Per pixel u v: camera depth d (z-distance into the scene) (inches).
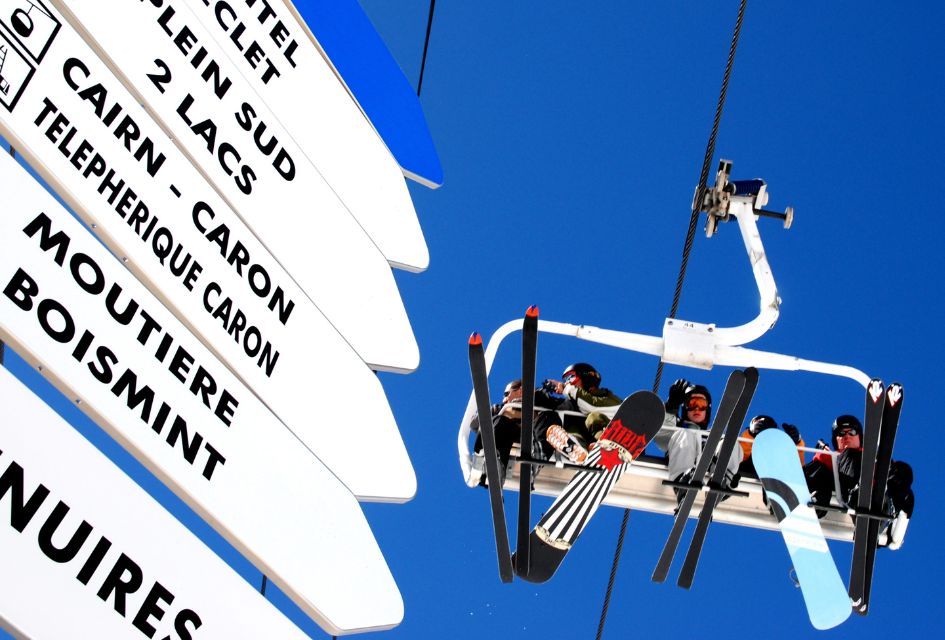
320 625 178.1
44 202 148.6
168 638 149.2
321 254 199.2
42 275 147.1
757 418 304.0
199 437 163.0
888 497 290.0
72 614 138.8
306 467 180.4
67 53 158.6
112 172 161.6
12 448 138.2
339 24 226.2
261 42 203.0
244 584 161.6
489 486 273.6
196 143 180.2
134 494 150.0
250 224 186.5
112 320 155.1
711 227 307.3
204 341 169.8
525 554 277.3
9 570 134.3
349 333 199.9
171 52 179.8
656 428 274.1
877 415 275.0
